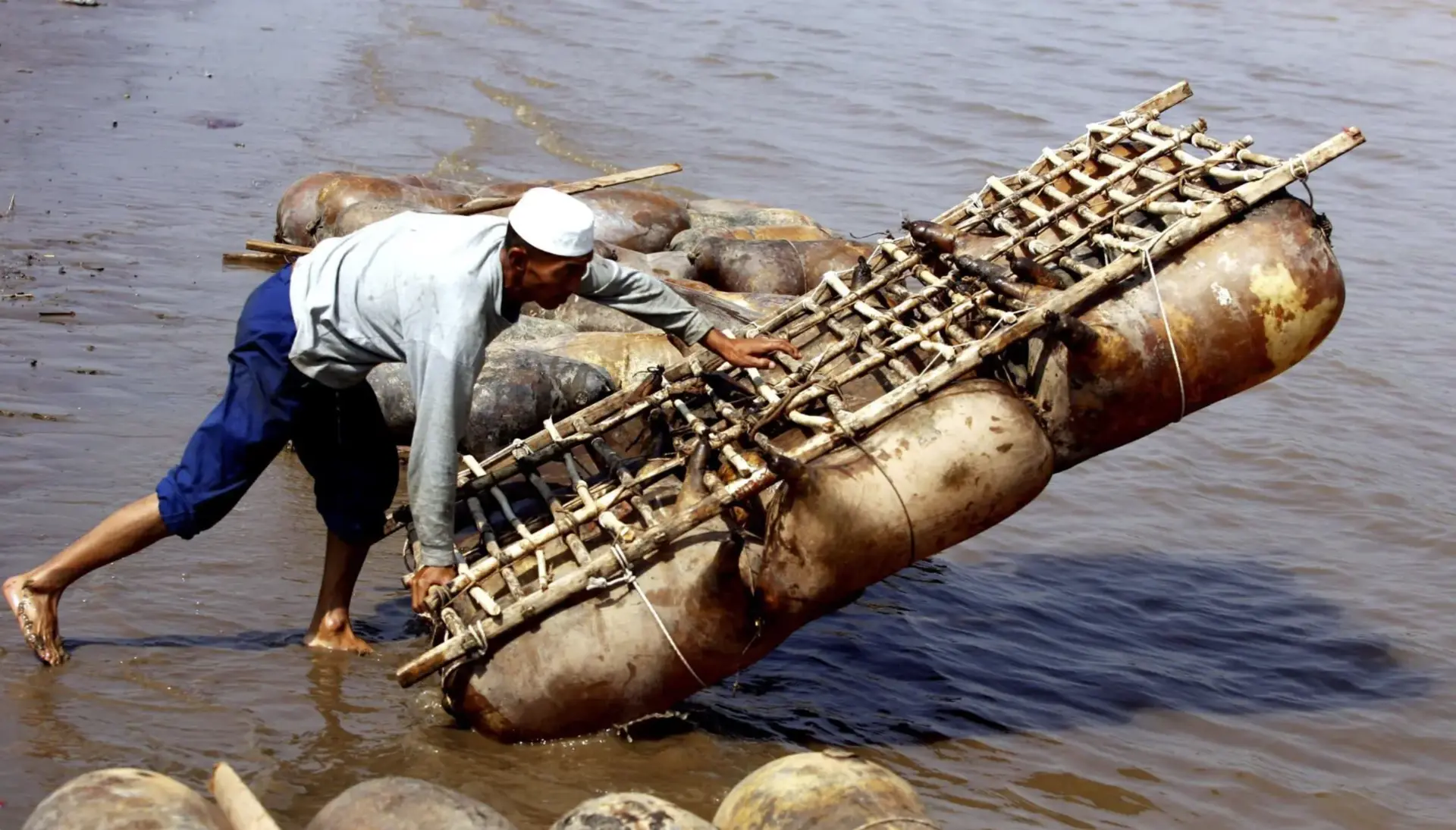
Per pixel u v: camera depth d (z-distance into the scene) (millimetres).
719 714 5098
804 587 4457
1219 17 19500
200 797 3537
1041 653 5789
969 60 16812
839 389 4902
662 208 10078
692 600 4512
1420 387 8820
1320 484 7527
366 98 14336
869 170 12742
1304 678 5703
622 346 7012
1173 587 6449
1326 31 18844
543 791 4473
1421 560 6781
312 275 4535
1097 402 4797
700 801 4496
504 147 13031
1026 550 6785
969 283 5184
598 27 17812
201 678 4891
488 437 6320
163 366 7691
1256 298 4801
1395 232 11727
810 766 3789
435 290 4281
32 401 7051
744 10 19047
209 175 11531
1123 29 18688
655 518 4676
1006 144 13617
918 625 5957
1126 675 5660
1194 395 4844
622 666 4535
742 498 4531
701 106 14617
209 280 9195
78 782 3467
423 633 5422
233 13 17766
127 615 5270
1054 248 5074
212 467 4746
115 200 10656
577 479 4980
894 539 4441
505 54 16344
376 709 4828
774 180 12359
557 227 4270
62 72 14328
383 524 5102
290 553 5914
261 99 14039
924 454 4473
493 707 4590
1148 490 7461
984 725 5203
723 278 8945
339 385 4613
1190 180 5234
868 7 19500
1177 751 5113
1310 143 14117
